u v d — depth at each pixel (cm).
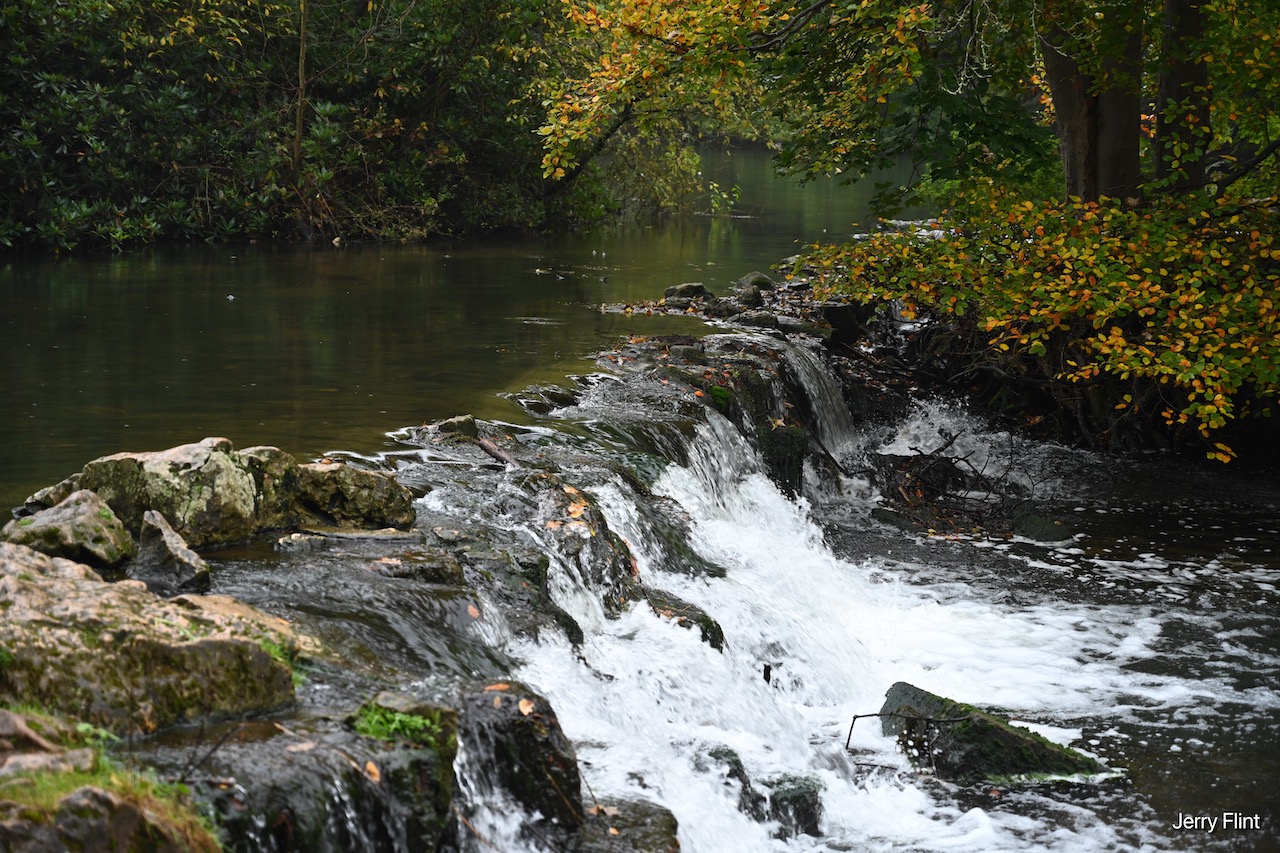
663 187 3100
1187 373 1134
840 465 1478
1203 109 1569
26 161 2097
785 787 642
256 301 1627
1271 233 1320
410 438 945
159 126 2273
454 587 640
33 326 1366
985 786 744
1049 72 1609
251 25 2416
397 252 2319
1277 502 1436
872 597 1095
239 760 412
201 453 671
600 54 2677
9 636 427
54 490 663
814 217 3356
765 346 1495
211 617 499
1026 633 1023
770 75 1599
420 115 2634
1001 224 1398
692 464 1104
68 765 365
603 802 522
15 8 2053
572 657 662
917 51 1257
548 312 1634
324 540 684
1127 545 1275
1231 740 826
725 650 803
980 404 1720
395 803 430
